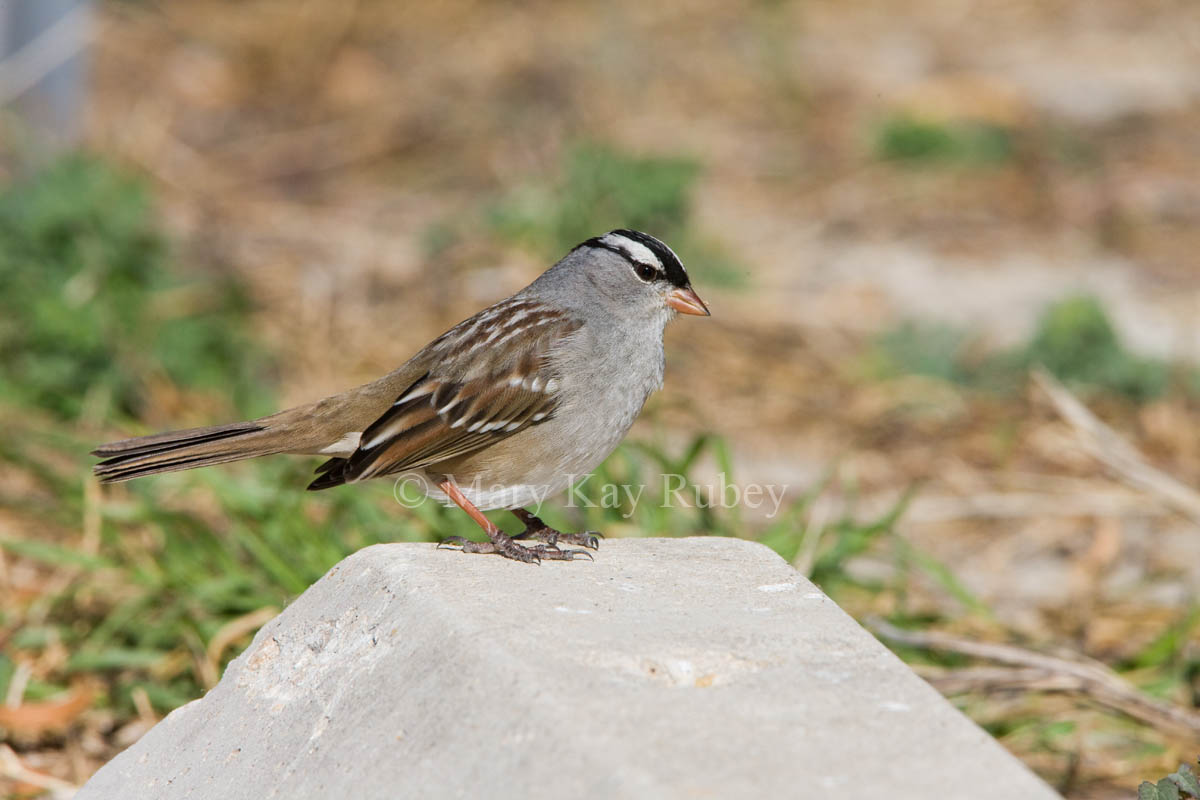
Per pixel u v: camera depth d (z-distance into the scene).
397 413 7.33
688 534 8.93
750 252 16.58
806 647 5.33
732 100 21.08
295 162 18.64
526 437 7.43
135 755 6.17
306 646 5.99
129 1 22.41
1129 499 11.48
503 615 5.48
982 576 10.39
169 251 13.97
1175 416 12.85
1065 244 17.08
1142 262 16.58
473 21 23.69
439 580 5.83
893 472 12.04
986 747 4.62
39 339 11.83
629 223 15.74
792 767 4.47
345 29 22.61
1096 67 22.42
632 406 7.72
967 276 16.17
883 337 14.07
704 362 13.88
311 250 15.90
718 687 4.98
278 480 9.82
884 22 24.81
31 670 8.45
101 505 9.22
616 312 7.62
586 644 5.25
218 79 20.81
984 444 12.50
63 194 13.13
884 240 17.12
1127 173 18.81
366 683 5.51
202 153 18.56
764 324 14.72
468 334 7.53
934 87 21.44
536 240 15.84
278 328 13.80
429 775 4.90
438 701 5.13
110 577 9.18
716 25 24.06
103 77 20.25
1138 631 9.47
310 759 5.41
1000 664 8.54
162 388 12.16
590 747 4.55
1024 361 13.45
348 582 6.09
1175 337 14.51
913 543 10.92
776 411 13.04
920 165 19.05
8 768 7.52
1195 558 10.66
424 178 18.30
